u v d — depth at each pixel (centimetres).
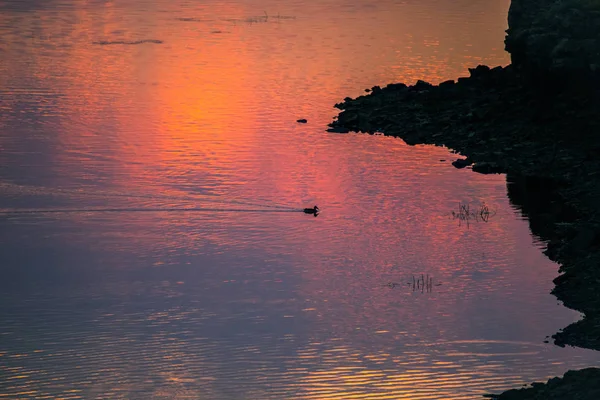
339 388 10300
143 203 16275
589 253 13638
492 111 19988
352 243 14625
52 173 17638
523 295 12638
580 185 16688
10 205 16100
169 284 13175
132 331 11725
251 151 19262
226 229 15238
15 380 10525
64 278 13350
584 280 12781
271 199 16488
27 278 13362
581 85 18725
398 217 15688
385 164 18425
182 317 12131
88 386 10381
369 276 13412
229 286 13100
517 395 9594
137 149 19288
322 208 16100
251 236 14950
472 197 16525
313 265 13825
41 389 10325
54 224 15400
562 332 11512
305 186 17150
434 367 10731
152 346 11331
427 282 13150
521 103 19838
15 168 17875
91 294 12825
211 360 10981
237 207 16138
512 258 13900
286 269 13688
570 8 19312
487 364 10781
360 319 12038
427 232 15012
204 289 13000
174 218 15688
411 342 11369
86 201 16338
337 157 18912
